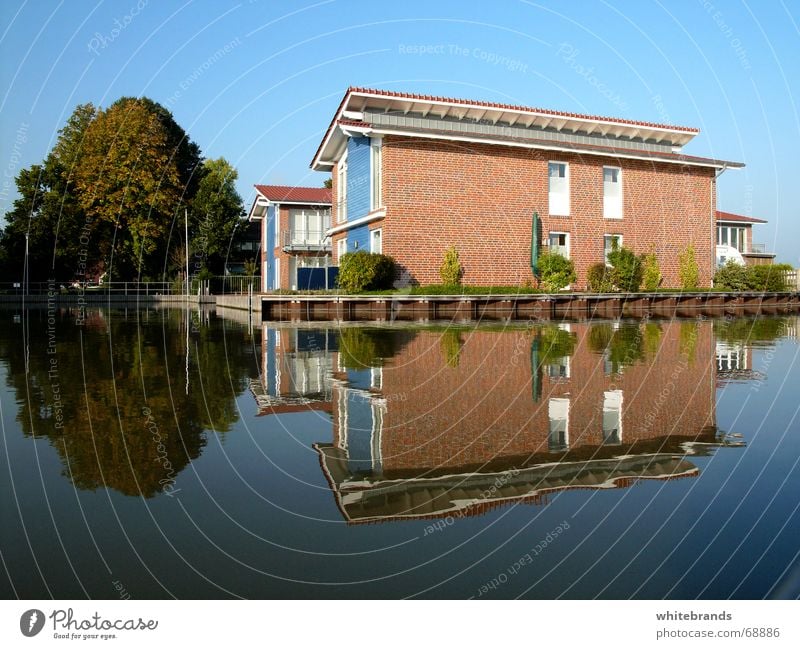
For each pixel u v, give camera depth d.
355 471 3.42
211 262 39.53
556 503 2.97
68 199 34.00
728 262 23.92
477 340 10.39
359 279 18.59
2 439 3.99
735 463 3.56
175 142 38.84
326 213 30.75
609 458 3.66
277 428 4.34
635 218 22.97
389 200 19.33
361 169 21.27
